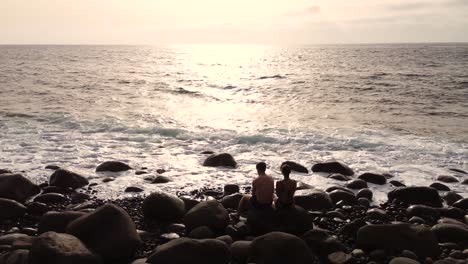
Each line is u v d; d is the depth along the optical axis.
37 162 13.27
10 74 42.62
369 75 42.25
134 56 91.94
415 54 89.94
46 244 6.20
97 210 7.23
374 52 107.06
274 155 14.77
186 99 27.81
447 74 42.16
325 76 42.03
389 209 10.00
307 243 7.57
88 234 6.94
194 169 13.02
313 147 15.78
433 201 10.39
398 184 11.91
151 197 8.97
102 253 6.71
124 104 25.22
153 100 27.09
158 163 13.55
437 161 14.26
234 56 98.44
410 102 26.33
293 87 33.66
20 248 6.88
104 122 19.42
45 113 21.44
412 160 14.35
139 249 7.34
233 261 6.97
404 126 19.64
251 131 18.17
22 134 16.94
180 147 15.63
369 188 11.68
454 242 8.00
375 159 14.42
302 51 133.88
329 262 7.12
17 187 10.01
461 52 98.75
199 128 18.69
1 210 8.79
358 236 7.67
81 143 15.75
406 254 7.11
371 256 7.21
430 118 21.55
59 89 31.27
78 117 20.52
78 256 6.15
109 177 11.86
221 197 10.52
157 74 45.19
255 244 6.89
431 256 7.27
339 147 15.82
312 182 12.00
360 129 18.89
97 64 61.50
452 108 24.27
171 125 19.22
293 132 18.11
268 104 26.11
